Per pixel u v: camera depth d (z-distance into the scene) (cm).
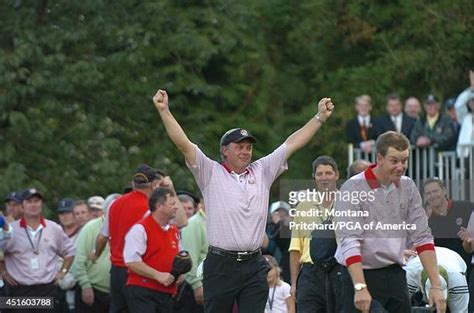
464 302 2573
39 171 5159
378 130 4197
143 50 5475
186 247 3303
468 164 3975
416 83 5997
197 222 3322
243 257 2445
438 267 2503
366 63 6078
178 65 5569
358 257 2277
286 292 3070
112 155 5231
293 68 6097
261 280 2467
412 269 2602
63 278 3538
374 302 2289
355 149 4238
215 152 5634
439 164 3953
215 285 2456
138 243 2983
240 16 5738
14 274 3412
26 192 3412
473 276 2750
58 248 3475
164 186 3092
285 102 6047
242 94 5897
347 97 5928
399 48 6025
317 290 2730
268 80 5944
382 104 5884
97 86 5384
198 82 5584
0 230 3353
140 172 3138
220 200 2448
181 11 5622
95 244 3381
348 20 6100
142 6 5459
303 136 2509
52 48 5191
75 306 3544
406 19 6056
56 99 5209
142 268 2980
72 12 5353
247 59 5900
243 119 5816
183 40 5472
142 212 3125
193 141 5581
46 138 5159
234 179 2462
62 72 5150
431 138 4059
